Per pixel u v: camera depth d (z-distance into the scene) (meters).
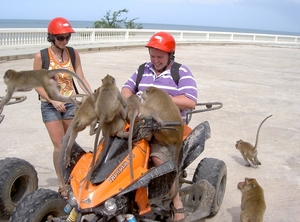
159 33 4.41
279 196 5.73
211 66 20.94
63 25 4.89
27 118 9.19
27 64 17.06
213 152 7.54
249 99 12.54
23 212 3.49
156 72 4.59
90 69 16.73
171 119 3.84
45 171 6.25
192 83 4.45
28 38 22.55
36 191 3.71
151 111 3.65
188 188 4.59
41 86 4.81
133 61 20.72
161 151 3.85
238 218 5.04
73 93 5.26
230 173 6.55
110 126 3.63
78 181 3.46
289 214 5.19
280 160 7.27
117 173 3.40
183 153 4.32
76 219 3.50
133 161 3.54
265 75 18.59
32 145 7.39
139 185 3.34
